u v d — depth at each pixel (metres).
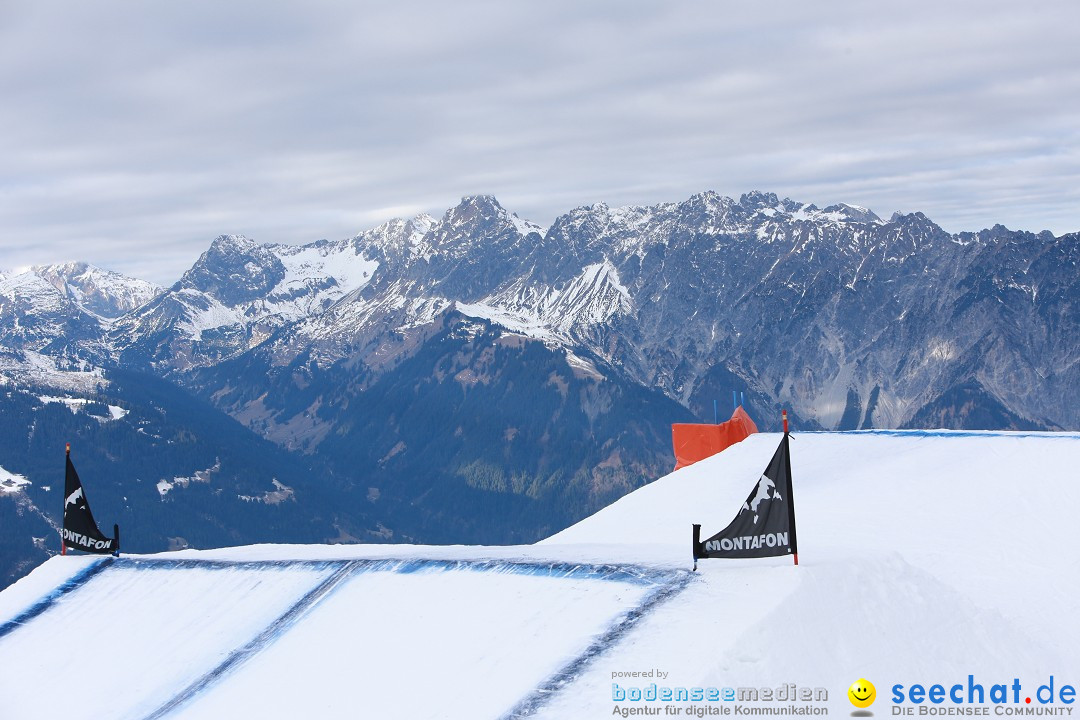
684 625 32.03
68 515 54.53
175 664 41.66
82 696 41.44
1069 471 49.53
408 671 34.84
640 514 58.59
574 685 30.64
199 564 49.81
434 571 41.12
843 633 31.31
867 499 51.09
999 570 41.31
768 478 34.62
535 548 44.31
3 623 48.62
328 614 40.78
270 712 35.31
